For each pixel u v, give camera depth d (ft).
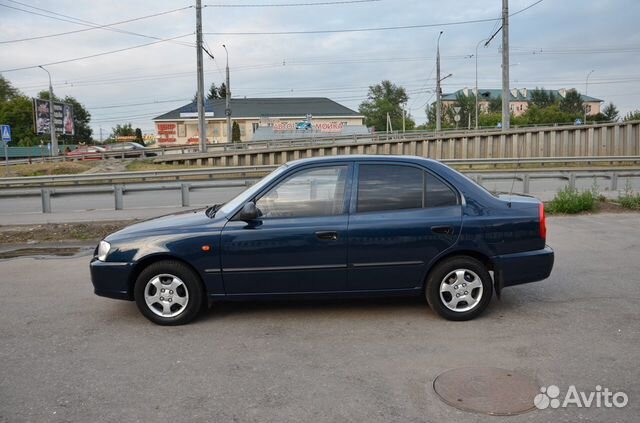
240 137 248.32
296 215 16.93
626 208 40.83
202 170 64.39
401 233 16.69
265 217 16.93
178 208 44.60
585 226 34.06
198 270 16.80
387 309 18.30
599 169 72.02
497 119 368.89
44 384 12.94
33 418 11.27
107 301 20.04
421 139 157.17
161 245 16.78
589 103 453.99
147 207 45.88
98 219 40.60
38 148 252.01
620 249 27.09
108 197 57.06
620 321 16.57
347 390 12.31
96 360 14.38
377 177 17.19
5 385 12.91
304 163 17.37
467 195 17.13
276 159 149.89
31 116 311.27
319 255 16.69
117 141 309.01
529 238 17.11
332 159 17.44
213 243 16.70
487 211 17.03
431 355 14.25
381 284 16.97
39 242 33.55
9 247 32.24
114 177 63.00
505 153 153.48
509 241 16.97
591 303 18.43
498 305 18.49
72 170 119.75
